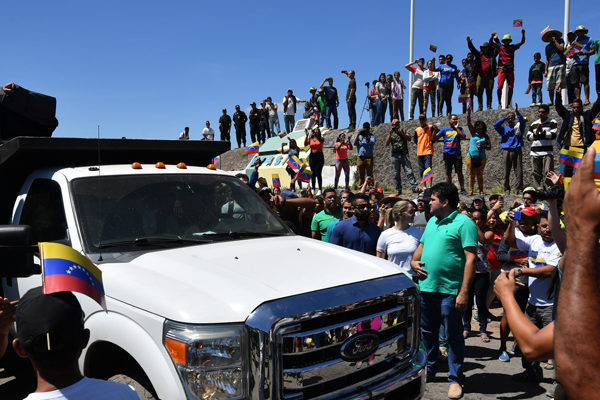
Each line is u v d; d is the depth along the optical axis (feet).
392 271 11.35
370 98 58.18
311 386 9.22
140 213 12.53
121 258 11.15
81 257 6.03
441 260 14.92
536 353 5.41
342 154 47.01
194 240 12.39
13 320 6.36
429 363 16.02
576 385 3.53
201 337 8.54
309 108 69.82
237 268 10.45
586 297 3.59
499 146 44.93
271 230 14.05
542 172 35.91
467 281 14.43
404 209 18.33
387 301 10.58
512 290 5.96
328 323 9.53
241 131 73.56
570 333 3.58
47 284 5.35
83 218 11.92
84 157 15.11
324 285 9.91
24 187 14.11
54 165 14.74
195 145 16.14
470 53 47.78
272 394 8.67
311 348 9.17
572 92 41.11
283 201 21.94
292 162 40.45
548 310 15.92
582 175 3.75
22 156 14.10
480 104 47.67
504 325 18.07
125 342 9.40
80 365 10.37
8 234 7.87
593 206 3.65
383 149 53.26
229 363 8.67
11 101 15.93
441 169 48.49
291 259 11.28
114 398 5.40
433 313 15.51
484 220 21.22
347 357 9.64
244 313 8.87
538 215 16.96
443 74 49.16
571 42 40.83
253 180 26.89
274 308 8.98
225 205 13.85
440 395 15.14
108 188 12.74
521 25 45.44
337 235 18.94
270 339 8.72
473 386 15.85
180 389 8.53
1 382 15.26
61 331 5.16
